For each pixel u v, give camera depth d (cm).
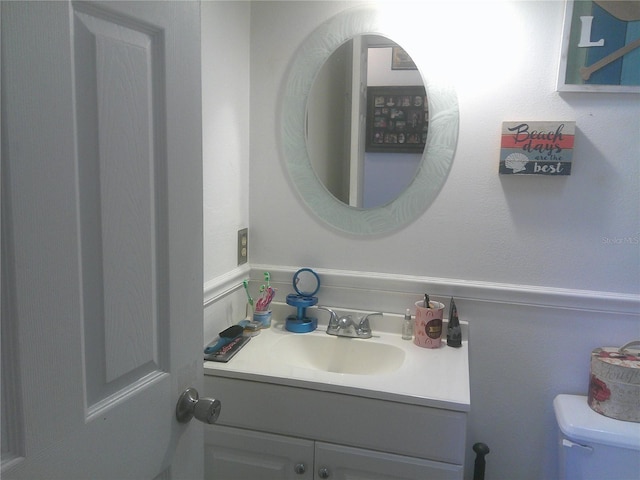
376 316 178
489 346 174
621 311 162
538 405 173
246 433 146
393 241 178
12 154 56
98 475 72
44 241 61
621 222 161
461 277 174
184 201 87
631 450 143
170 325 85
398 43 169
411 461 135
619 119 157
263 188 186
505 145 163
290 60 178
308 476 143
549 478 176
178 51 83
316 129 179
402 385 137
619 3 153
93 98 67
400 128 172
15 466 59
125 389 77
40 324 61
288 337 171
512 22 161
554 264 167
